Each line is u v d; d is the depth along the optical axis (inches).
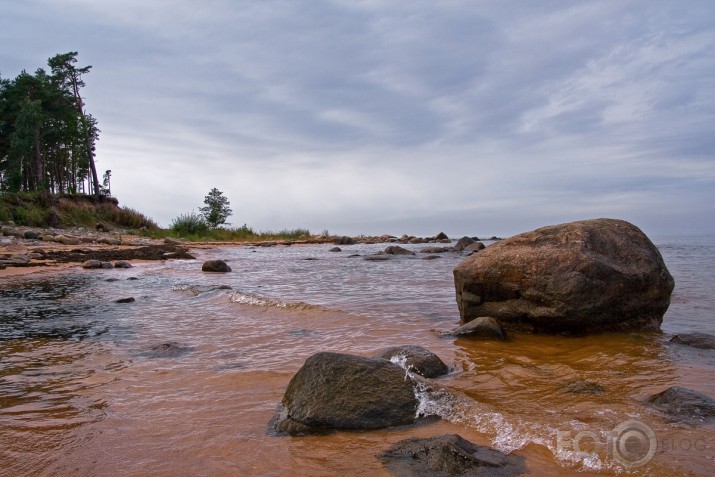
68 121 1871.3
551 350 225.9
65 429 134.9
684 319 289.4
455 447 114.1
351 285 468.4
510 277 264.7
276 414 145.9
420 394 148.2
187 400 158.6
